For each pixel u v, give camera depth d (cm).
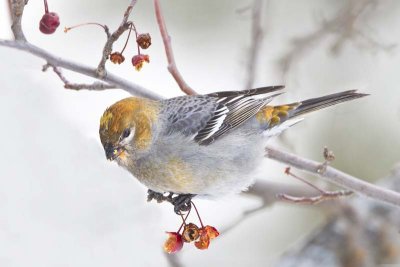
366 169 1255
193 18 1304
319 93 1290
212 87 1337
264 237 1316
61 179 1211
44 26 863
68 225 1182
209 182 954
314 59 1301
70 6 1358
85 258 1157
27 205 1187
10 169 1208
